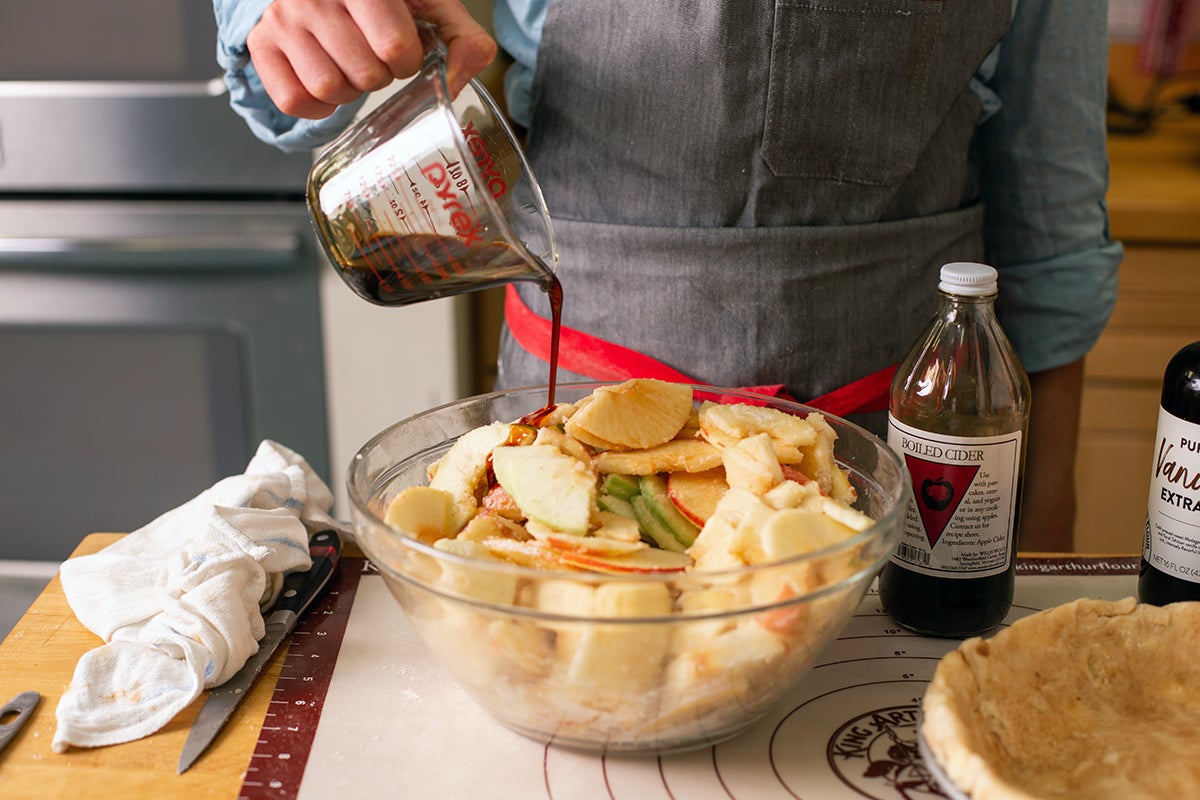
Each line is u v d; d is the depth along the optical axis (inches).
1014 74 43.1
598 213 40.6
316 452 69.3
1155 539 30.7
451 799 25.3
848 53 36.4
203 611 29.6
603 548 25.5
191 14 61.1
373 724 28.0
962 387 29.4
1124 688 26.7
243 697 28.8
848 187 38.6
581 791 25.6
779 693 25.9
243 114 43.4
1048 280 46.0
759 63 36.4
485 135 33.8
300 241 64.3
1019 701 25.6
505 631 23.6
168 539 35.6
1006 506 30.2
